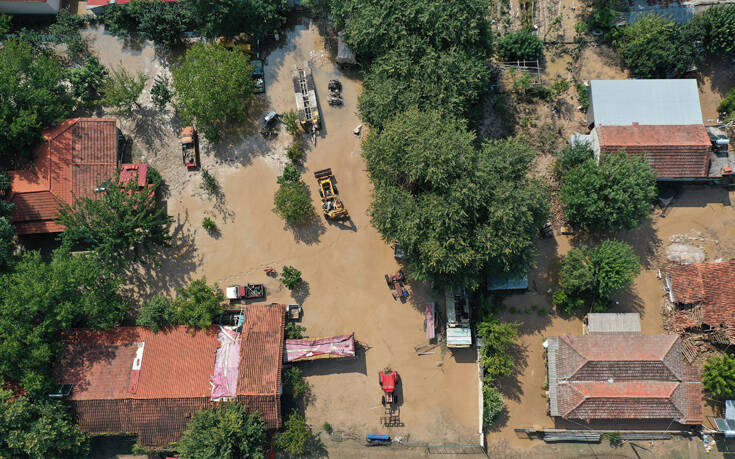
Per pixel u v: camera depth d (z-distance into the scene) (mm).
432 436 46031
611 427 45500
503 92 49812
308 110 49312
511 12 50531
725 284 43875
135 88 47375
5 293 39750
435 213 38281
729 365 42062
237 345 43688
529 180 41344
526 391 46375
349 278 47938
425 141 38844
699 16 48125
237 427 39812
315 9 48906
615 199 42719
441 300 47281
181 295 46875
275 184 49250
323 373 46625
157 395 41531
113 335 43625
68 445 41094
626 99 46594
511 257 40438
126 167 46625
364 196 48906
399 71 42156
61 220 42719
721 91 49656
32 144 45594
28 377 39750
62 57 50531
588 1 50438
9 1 48156
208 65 45125
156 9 48031
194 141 49000
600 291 43781
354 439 46031
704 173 45312
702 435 45062
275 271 47969
